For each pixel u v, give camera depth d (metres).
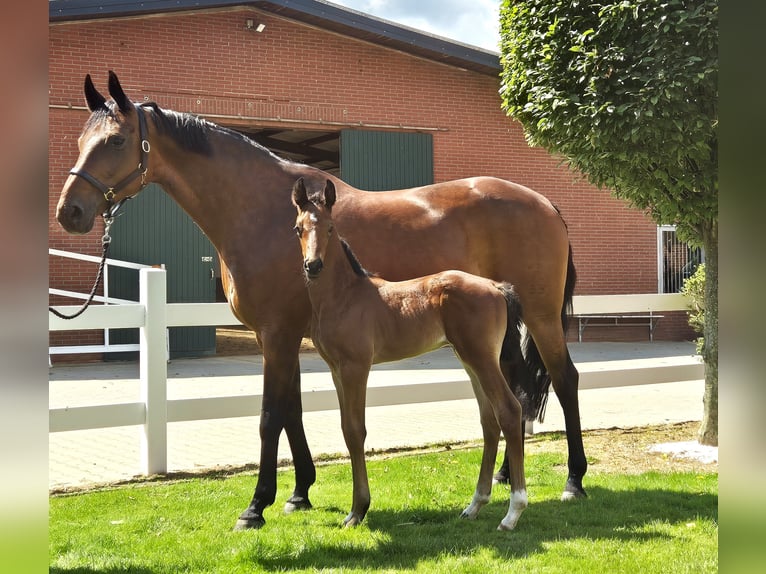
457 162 13.62
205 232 4.28
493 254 4.51
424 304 3.72
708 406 5.67
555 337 4.61
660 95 4.27
